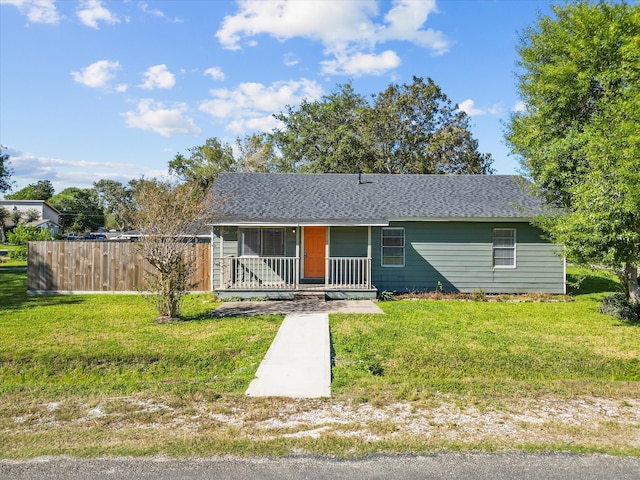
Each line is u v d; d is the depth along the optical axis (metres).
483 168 38.78
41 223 58.12
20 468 3.96
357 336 9.24
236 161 42.78
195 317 11.39
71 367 7.64
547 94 13.77
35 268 16.05
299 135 36.00
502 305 13.66
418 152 38.25
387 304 13.71
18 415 5.28
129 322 10.65
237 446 4.38
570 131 12.47
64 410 5.42
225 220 14.95
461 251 16.41
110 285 16.20
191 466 4.00
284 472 3.90
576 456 4.20
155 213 11.00
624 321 11.09
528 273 16.44
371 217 15.65
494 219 15.85
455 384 6.38
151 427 4.90
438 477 3.81
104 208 86.69
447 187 18.47
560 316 11.78
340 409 5.45
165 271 10.96
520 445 4.42
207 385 6.41
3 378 7.27
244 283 15.27
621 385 6.46
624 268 11.68
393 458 4.16
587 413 5.34
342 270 15.44
